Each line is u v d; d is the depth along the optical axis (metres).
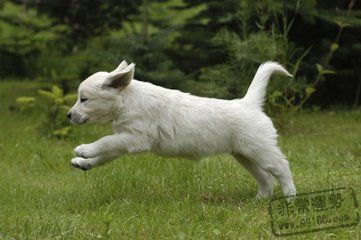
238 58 13.53
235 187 9.41
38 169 11.25
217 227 7.39
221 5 15.93
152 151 8.68
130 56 15.72
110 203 8.58
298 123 14.55
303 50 15.71
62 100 13.96
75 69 18.14
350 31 15.77
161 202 8.59
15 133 14.14
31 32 20.22
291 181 8.52
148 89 8.51
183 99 8.59
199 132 8.44
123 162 10.66
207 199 8.90
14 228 7.56
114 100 8.35
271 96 13.24
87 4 17.36
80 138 13.62
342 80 16.72
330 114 15.66
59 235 7.29
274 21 15.42
